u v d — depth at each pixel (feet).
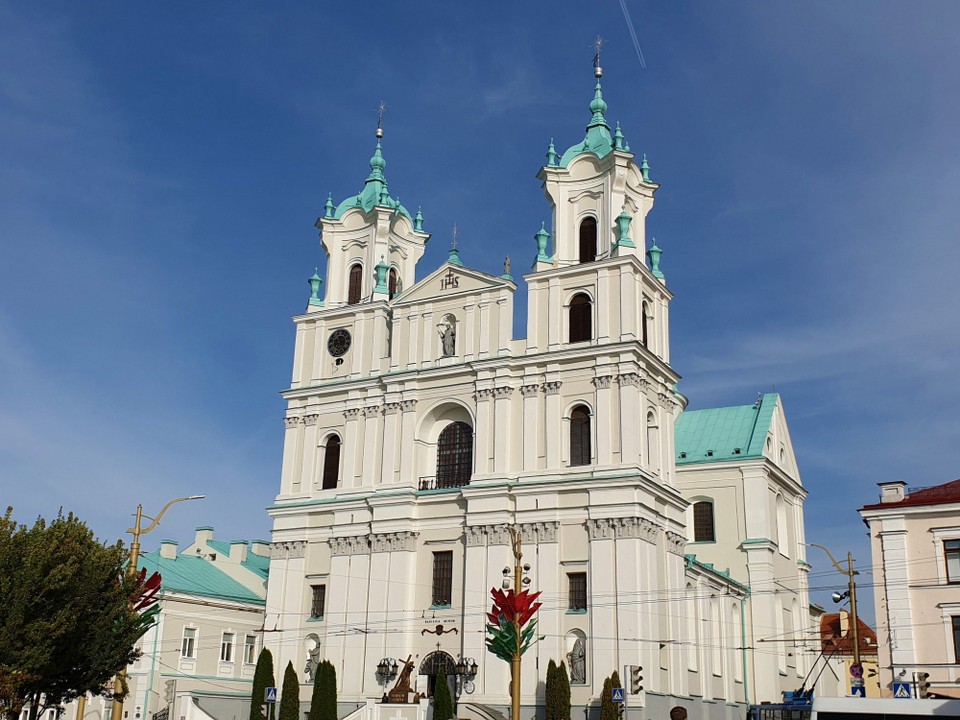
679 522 245.04
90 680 163.43
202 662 284.20
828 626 406.00
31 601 149.18
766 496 307.78
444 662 234.38
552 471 235.20
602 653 217.15
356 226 290.35
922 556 202.18
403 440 255.29
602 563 223.10
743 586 297.12
